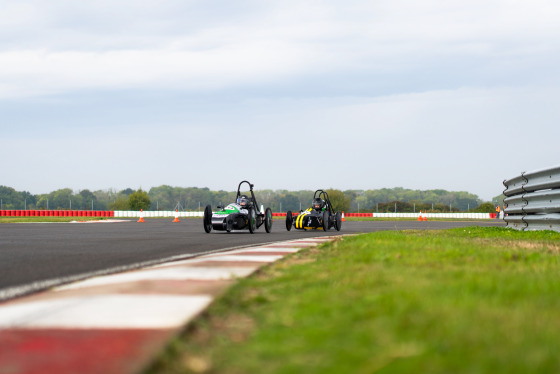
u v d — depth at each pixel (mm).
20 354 3654
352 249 10883
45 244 14188
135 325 4418
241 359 3568
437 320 4098
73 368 3373
